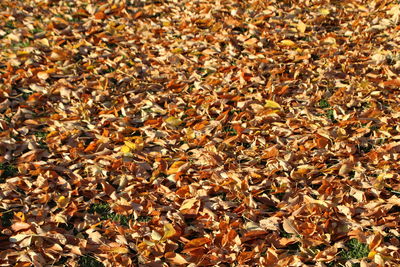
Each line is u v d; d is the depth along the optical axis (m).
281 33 5.01
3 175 3.51
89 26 5.38
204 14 5.41
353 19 5.23
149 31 5.29
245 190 3.23
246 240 2.90
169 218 3.08
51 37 5.19
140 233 2.96
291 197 3.18
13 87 4.43
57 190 3.34
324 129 3.65
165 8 5.65
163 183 3.37
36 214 3.13
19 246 2.92
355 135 3.63
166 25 5.34
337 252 2.84
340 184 3.22
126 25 5.38
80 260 2.86
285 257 2.78
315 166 3.35
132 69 4.58
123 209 3.13
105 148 3.64
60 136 3.77
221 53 4.80
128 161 3.52
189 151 3.61
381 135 3.63
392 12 5.16
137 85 4.39
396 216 2.99
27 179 3.41
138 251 2.85
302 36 4.99
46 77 4.52
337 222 2.98
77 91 4.28
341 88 4.12
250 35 5.02
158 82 4.46
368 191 3.19
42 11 5.76
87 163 3.53
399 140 3.60
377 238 2.81
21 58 4.81
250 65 4.54
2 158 3.61
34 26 5.48
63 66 4.68
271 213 3.09
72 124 3.90
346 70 4.38
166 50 4.90
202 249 2.86
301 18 5.26
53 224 3.07
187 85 4.36
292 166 3.41
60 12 5.67
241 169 3.41
